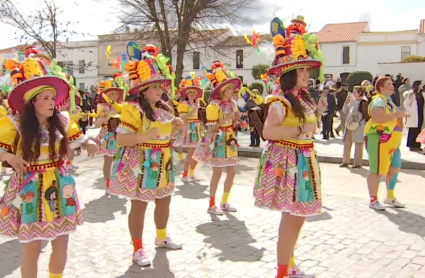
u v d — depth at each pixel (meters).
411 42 37.75
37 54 3.50
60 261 3.26
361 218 5.73
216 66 6.20
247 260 4.35
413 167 9.63
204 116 6.20
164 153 4.31
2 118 3.13
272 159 3.51
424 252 4.48
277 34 3.62
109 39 21.42
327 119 14.38
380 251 4.52
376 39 38.72
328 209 6.20
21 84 3.00
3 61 3.29
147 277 3.97
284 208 3.39
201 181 8.56
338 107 14.72
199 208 6.39
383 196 7.15
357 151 9.77
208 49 21.81
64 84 3.27
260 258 4.40
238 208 6.38
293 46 3.42
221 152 5.98
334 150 11.96
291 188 3.40
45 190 3.14
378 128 5.97
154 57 4.18
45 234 3.10
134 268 4.18
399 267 4.10
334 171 9.58
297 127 3.34
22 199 3.09
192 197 7.14
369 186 6.23
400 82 20.28
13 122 3.12
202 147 6.20
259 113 3.55
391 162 6.21
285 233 3.50
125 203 6.78
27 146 3.04
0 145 3.07
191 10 18.00
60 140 3.23
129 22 18.39
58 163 3.23
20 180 3.16
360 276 3.91
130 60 4.15
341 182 8.45
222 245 4.79
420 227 5.32
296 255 4.42
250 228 5.41
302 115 3.35
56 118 3.23
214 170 6.03
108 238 5.06
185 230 5.34
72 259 4.41
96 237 5.09
